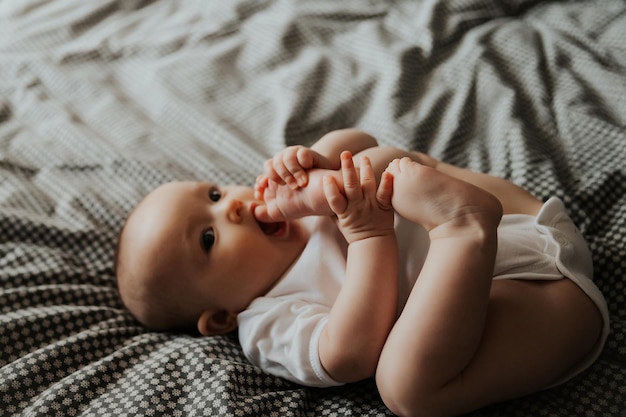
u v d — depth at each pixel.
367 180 0.79
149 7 1.71
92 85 1.50
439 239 0.75
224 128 1.34
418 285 0.75
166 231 0.93
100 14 1.68
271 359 0.87
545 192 1.07
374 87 1.37
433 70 1.40
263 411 0.81
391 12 1.53
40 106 1.45
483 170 1.17
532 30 1.46
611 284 0.96
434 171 0.76
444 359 0.72
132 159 1.28
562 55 1.37
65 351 0.90
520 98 1.30
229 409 0.78
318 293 0.89
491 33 1.43
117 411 0.80
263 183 0.89
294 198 0.86
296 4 1.57
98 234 1.14
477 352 0.75
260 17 1.58
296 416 0.81
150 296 0.95
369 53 1.44
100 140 1.35
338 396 0.86
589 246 0.99
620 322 0.89
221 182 1.22
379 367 0.77
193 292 0.94
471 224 0.73
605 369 0.83
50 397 0.82
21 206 1.20
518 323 0.76
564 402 0.80
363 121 1.32
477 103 1.31
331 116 1.33
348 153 0.79
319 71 1.41
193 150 1.31
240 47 1.52
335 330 0.79
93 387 0.85
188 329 1.01
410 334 0.73
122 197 1.21
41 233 1.13
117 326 0.99
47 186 1.26
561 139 1.21
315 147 0.97
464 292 0.72
